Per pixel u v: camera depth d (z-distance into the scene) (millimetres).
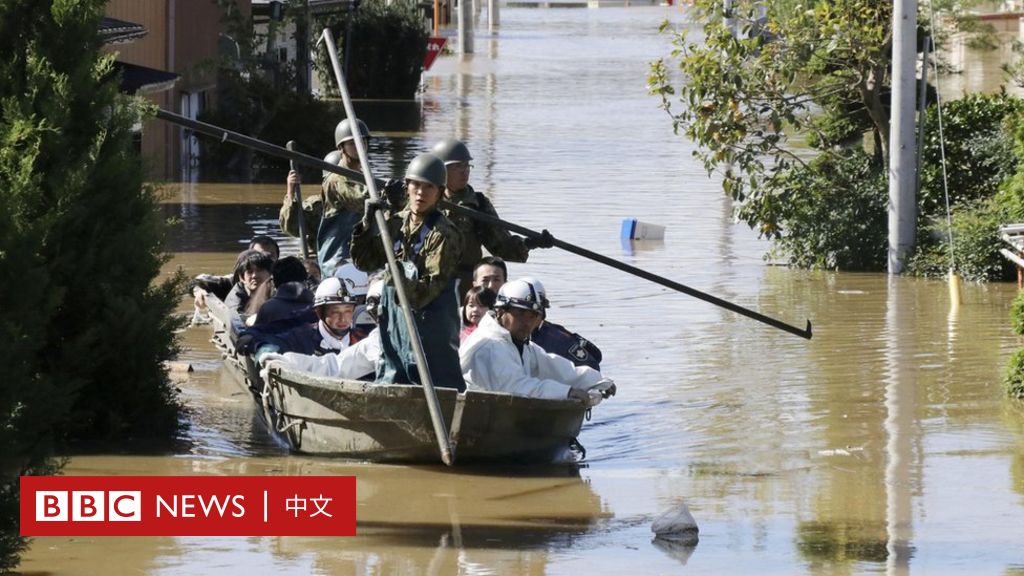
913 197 37906
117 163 22156
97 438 22141
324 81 97438
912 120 37656
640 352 28781
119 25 45938
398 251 20734
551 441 20938
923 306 33531
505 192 53750
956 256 37062
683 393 25406
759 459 21250
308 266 27984
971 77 82375
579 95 97438
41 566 16328
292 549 17000
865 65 39688
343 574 16156
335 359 21828
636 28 175500
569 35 163125
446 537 17484
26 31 21172
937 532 17719
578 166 61938
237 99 65875
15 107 20125
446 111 88125
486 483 19984
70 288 21906
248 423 23328
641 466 20953
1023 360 24891
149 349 22547
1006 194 36812
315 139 68062
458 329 20719
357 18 96125
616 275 37781
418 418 20094
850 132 42656
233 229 45531
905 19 37219
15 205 17109
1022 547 17094
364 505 18859
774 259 40438
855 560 16641
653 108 88625
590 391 21578
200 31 65938
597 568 16359
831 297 34781
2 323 16344
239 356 24031
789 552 16938
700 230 45562
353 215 26859
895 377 26391
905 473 20359
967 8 51125
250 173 62938
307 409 21016
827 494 19391
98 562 16469
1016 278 36781
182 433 22578
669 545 17250
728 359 28109
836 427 22984
